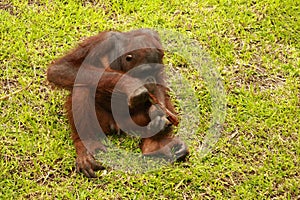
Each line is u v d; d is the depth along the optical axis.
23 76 14.03
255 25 15.76
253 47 15.21
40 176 12.03
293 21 15.95
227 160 12.48
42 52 14.61
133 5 15.94
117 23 15.55
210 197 11.83
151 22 15.54
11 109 13.22
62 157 12.32
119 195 11.73
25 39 14.91
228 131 13.10
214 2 16.22
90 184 11.86
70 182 11.89
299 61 14.88
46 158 12.27
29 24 15.30
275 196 11.95
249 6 16.23
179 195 11.77
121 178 11.98
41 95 13.62
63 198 11.63
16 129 12.82
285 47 15.35
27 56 14.43
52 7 15.82
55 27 15.27
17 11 15.67
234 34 15.52
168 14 15.88
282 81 14.45
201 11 16.02
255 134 13.06
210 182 12.03
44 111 13.25
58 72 12.30
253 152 12.71
